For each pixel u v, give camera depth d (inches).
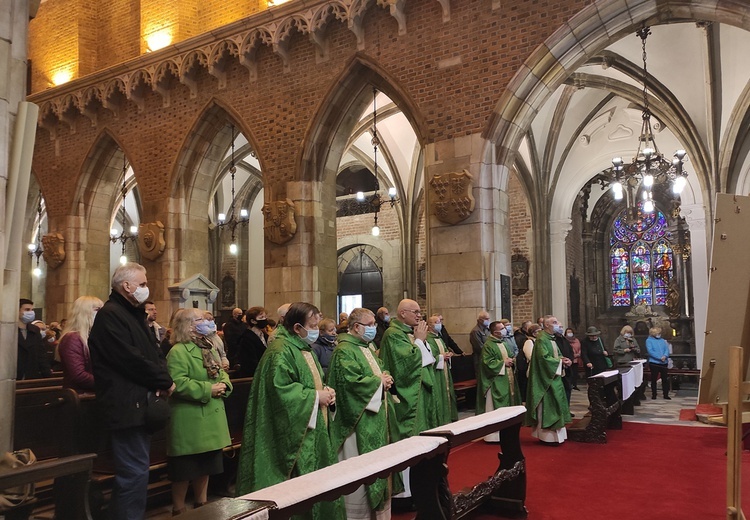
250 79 529.0
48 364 326.6
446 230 430.3
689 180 657.0
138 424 155.3
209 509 104.5
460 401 474.9
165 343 315.3
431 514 165.0
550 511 214.1
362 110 511.8
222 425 199.5
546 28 403.9
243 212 868.6
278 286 499.5
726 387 117.6
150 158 584.1
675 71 546.6
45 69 722.2
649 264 925.8
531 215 770.8
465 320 419.8
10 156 188.9
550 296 768.3
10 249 186.5
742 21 359.3
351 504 182.1
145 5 636.7
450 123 434.3
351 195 956.0
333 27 490.3
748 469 270.5
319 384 181.2
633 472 268.2
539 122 711.1
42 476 132.0
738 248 113.6
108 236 667.4
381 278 978.1
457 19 436.1
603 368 483.5
